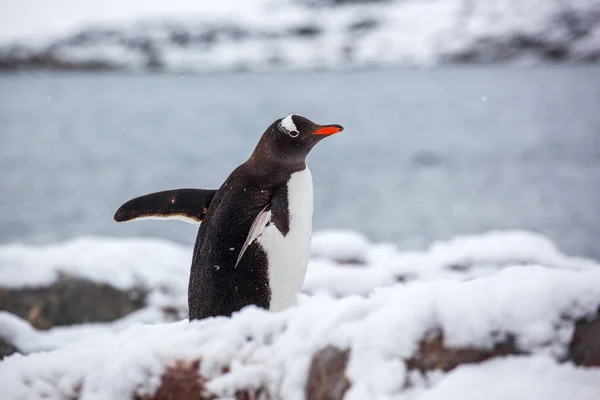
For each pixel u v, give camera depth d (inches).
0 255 419.5
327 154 1868.8
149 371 130.5
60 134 2502.5
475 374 107.3
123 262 419.2
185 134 2493.8
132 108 4035.4
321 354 122.3
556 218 965.2
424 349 112.9
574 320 111.7
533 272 123.3
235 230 195.9
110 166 1632.6
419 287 125.4
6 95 5329.7
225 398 125.6
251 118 3265.3
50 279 397.1
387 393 110.0
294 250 199.0
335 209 1088.2
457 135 2327.8
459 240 434.0
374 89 5792.3
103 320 394.6
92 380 131.7
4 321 303.7
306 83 7042.3
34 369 136.3
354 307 127.7
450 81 6825.8
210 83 7337.6
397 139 2234.3
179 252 454.6
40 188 1294.3
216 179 1435.8
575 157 1675.7
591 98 4158.5
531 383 104.0
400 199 1158.3
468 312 113.7
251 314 138.3
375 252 496.4
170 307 397.7
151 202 212.4
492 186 1270.9
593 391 101.3
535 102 3961.6
